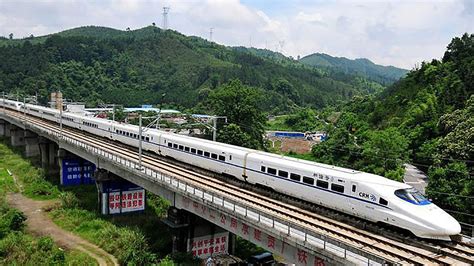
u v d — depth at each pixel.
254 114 81.56
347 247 21.73
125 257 38.00
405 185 27.42
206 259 38.44
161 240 42.88
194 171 45.44
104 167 50.72
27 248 39.44
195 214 36.28
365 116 116.94
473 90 86.38
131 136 60.25
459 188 42.09
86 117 76.44
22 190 62.81
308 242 23.64
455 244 24.95
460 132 50.25
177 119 122.38
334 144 84.62
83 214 50.78
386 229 27.31
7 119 99.06
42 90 172.62
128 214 51.47
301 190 33.06
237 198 34.50
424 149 66.12
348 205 29.25
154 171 40.06
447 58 116.31
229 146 43.06
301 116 170.12
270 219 27.28
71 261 37.81
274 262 39.06
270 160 36.22
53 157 75.69
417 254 23.44
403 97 107.56
